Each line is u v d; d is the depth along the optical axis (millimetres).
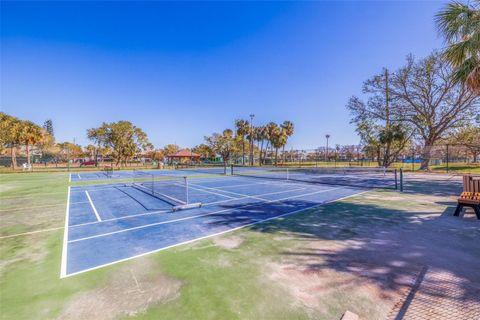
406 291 3186
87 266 4156
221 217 7359
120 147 39656
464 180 7637
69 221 7176
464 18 6758
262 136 51344
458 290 3172
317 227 6109
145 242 5293
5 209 8914
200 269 3941
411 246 4699
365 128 31406
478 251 4402
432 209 7816
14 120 38188
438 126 25062
